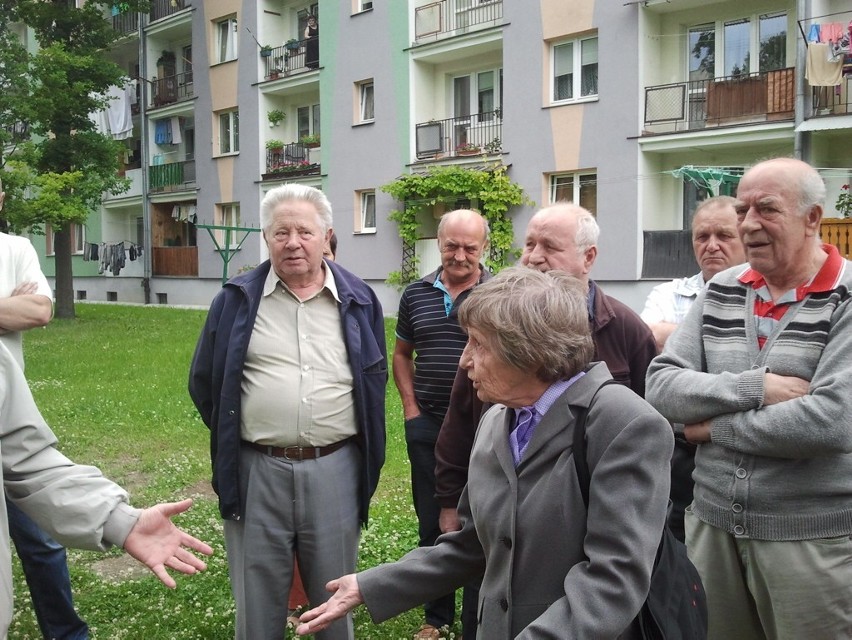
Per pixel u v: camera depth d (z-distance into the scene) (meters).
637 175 16.23
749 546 2.52
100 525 2.16
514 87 18.09
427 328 3.95
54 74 19.52
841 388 2.29
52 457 2.23
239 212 25.62
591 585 1.77
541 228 3.12
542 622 1.77
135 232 31.25
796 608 2.42
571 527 1.88
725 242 3.59
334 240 4.02
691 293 3.74
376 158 21.22
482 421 2.20
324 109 22.34
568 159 17.31
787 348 2.49
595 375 1.98
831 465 2.41
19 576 4.61
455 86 20.42
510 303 1.92
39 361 12.97
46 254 33.72
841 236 13.00
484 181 18.30
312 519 3.13
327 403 3.14
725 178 14.45
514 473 1.98
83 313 22.50
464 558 2.21
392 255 21.11
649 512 1.81
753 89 14.84
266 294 3.21
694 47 15.98
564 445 1.91
